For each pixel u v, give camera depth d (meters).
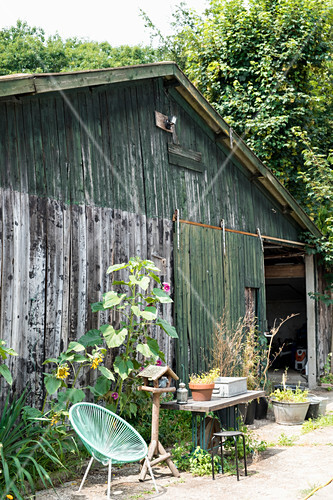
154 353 5.52
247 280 8.84
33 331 5.07
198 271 7.60
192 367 7.23
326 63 14.18
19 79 4.79
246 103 13.52
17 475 4.14
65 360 5.21
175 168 7.42
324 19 13.52
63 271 5.46
